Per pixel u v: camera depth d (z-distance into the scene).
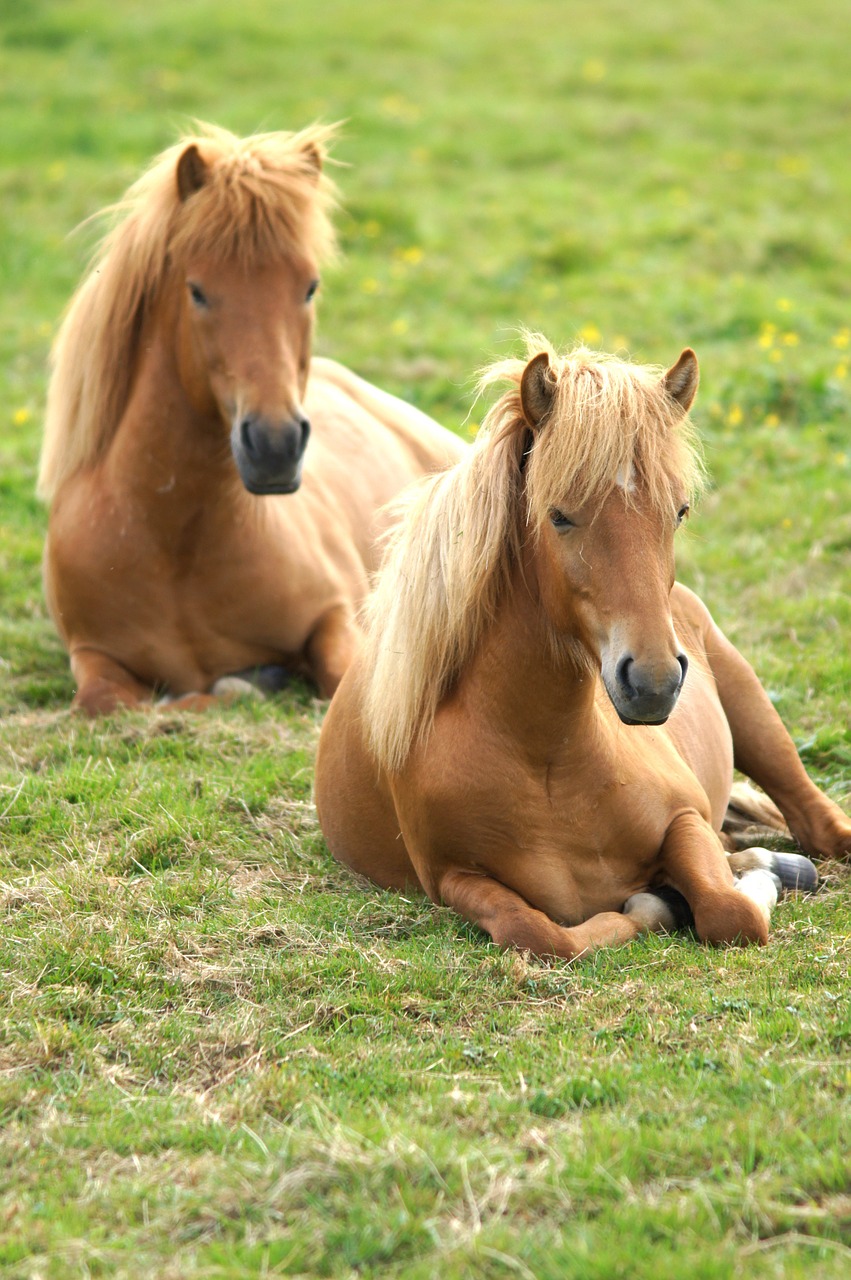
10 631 12.43
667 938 7.05
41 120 29.92
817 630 11.90
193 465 10.68
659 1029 6.15
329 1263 4.73
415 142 29.09
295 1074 5.96
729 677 9.01
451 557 7.20
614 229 24.55
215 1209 5.04
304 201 10.47
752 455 15.72
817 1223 4.73
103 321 10.98
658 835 7.43
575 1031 6.24
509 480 7.01
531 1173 5.07
